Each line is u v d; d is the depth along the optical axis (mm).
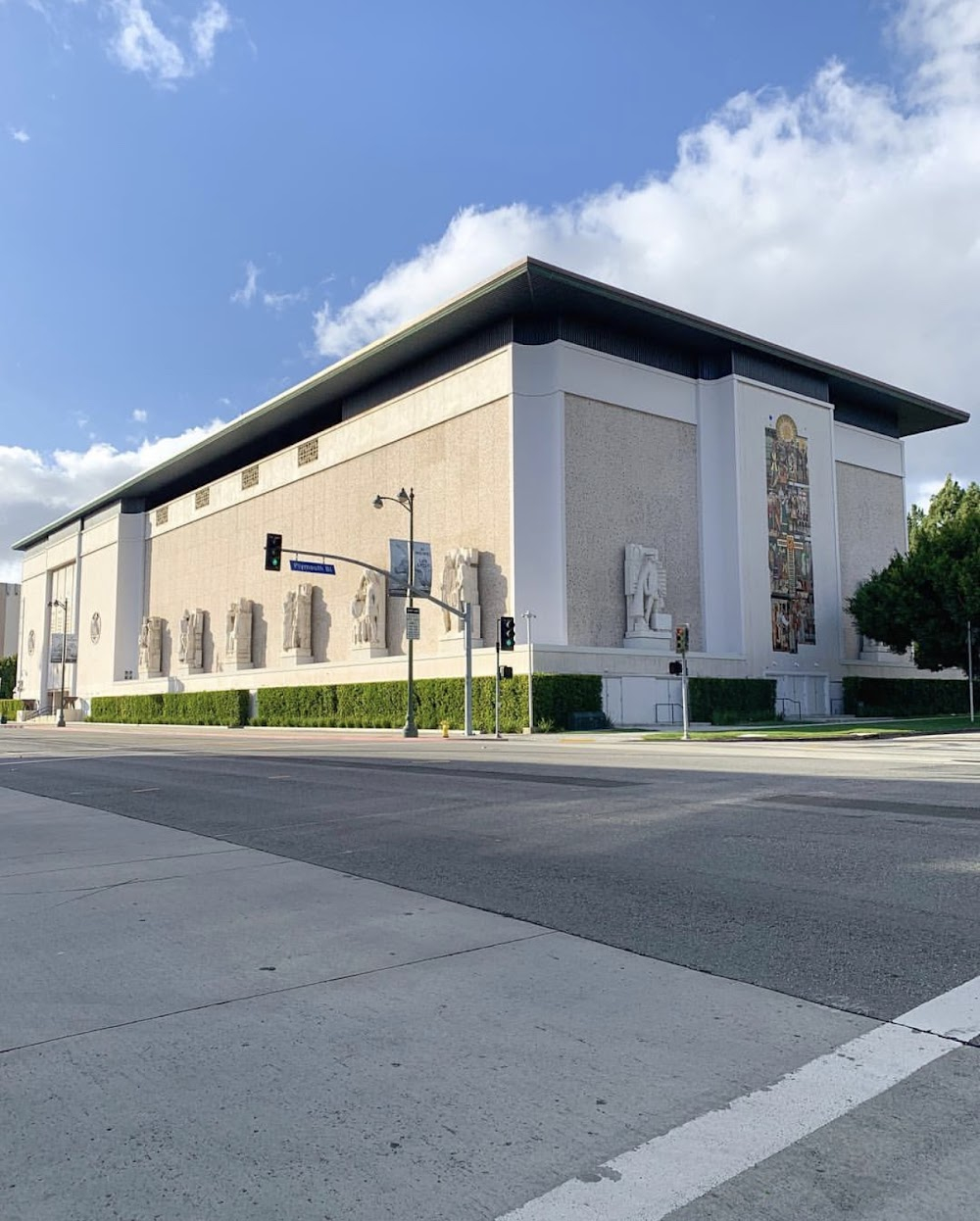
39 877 8000
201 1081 3863
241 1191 3053
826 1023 4395
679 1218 2871
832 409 54062
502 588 43531
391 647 51031
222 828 10758
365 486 53000
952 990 4820
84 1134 3443
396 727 45750
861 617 49781
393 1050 4137
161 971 5328
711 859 8242
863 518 57656
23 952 5742
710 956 5441
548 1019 4480
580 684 39969
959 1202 2936
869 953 5453
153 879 7824
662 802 12336
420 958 5473
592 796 13125
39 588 95500
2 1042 4324
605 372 45375
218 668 65250
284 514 59969
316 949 5719
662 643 44750
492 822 10664
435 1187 3053
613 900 6844
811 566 51469
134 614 77062
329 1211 2930
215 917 6520
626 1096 3672
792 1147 3279
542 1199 2977
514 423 43469
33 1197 3039
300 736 43688
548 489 43375
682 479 48250
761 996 4773
